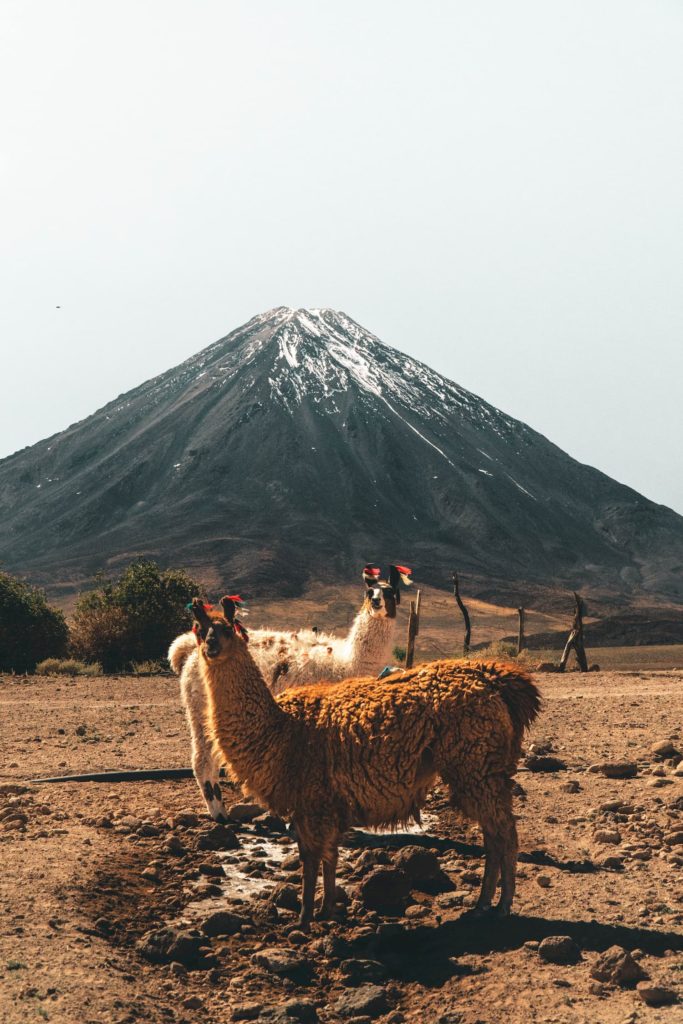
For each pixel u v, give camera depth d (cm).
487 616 16488
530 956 731
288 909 867
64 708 2156
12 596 3884
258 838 1084
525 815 1090
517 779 1253
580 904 825
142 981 707
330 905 838
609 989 673
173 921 826
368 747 805
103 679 3122
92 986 670
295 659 1199
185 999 687
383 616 1178
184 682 1137
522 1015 645
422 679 832
